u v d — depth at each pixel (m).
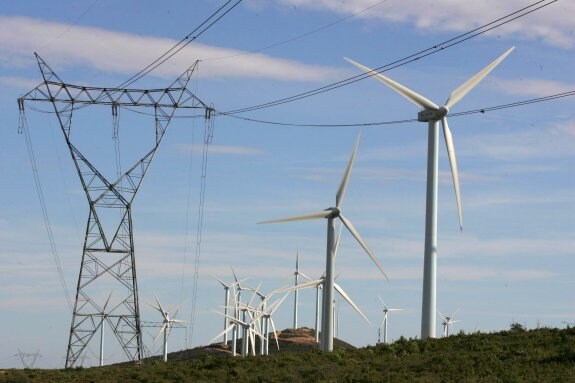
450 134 87.75
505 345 81.31
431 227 86.62
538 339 82.31
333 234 90.62
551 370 70.06
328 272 90.56
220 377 83.75
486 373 71.12
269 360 89.81
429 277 86.56
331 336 90.44
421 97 87.19
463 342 84.88
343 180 89.88
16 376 88.88
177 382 83.75
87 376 90.00
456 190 87.94
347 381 73.62
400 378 72.44
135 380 86.44
